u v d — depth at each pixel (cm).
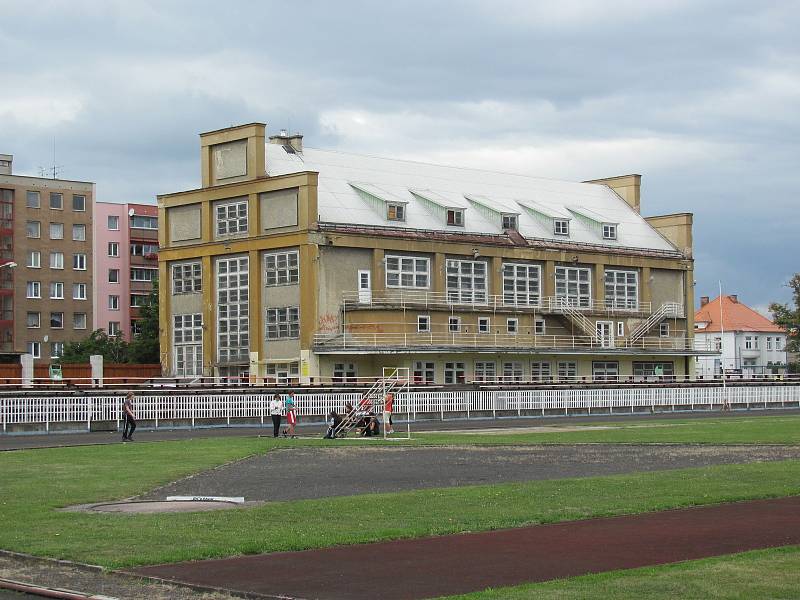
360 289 8994
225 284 9325
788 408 9100
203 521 2319
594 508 2491
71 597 1661
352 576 1777
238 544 2038
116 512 2491
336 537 2106
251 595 1656
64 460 3856
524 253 9962
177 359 9644
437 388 7588
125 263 13675
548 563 1853
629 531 2181
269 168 9306
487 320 9594
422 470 3519
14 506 2578
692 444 4516
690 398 8619
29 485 3030
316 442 4888
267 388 7144
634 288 10862
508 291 9894
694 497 2673
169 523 2294
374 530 2194
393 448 4497
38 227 12438
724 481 3017
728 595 1566
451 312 9306
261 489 3006
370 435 5388
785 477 3109
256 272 9038
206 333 9375
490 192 10712
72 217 12694
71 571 1861
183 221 9638
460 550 1986
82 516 2405
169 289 9731
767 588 1608
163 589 1717
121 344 11725
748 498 2684
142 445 4672
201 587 1706
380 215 9275
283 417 6612
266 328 9031
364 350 8625
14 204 12269
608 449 4316
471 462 3794
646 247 11031
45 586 1745
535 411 7650
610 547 1997
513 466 3625
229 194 9256
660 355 10638
